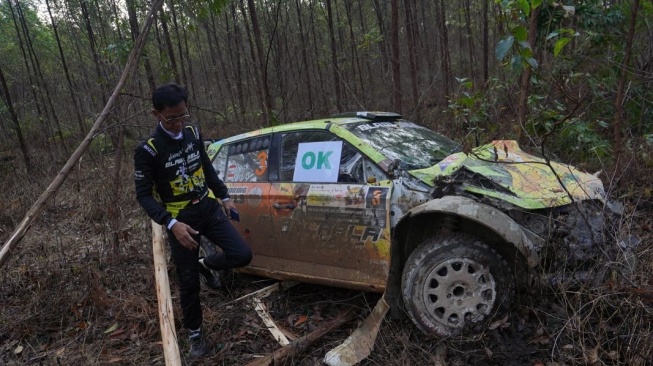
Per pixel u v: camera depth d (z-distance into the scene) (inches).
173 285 176.1
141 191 124.5
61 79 589.9
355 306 148.3
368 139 151.2
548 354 110.3
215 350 135.7
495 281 120.6
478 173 135.0
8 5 591.5
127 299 165.6
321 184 150.3
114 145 342.0
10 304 170.7
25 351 143.9
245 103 610.2
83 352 138.6
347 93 527.5
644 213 165.8
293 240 156.3
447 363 114.5
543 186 133.7
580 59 274.5
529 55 133.0
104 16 408.8
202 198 134.9
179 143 127.6
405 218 128.2
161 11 265.7
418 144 159.6
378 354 123.6
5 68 607.5
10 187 349.4
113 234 207.8
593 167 231.8
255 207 166.1
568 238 122.0
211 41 710.5
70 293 169.6
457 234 126.3
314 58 580.7
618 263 112.8
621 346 105.8
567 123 237.5
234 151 183.0
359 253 140.9
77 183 310.8
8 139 574.9
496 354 113.3
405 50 565.0
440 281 124.0
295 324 147.0
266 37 572.4
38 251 221.9
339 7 644.1
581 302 115.1
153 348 139.2
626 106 270.4
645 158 214.5
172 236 130.1
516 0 137.8
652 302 110.3
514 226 118.3
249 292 172.1
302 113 435.2
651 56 260.2
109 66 255.0
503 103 293.6
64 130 560.4
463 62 598.9
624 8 273.6
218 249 179.3
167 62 290.4
